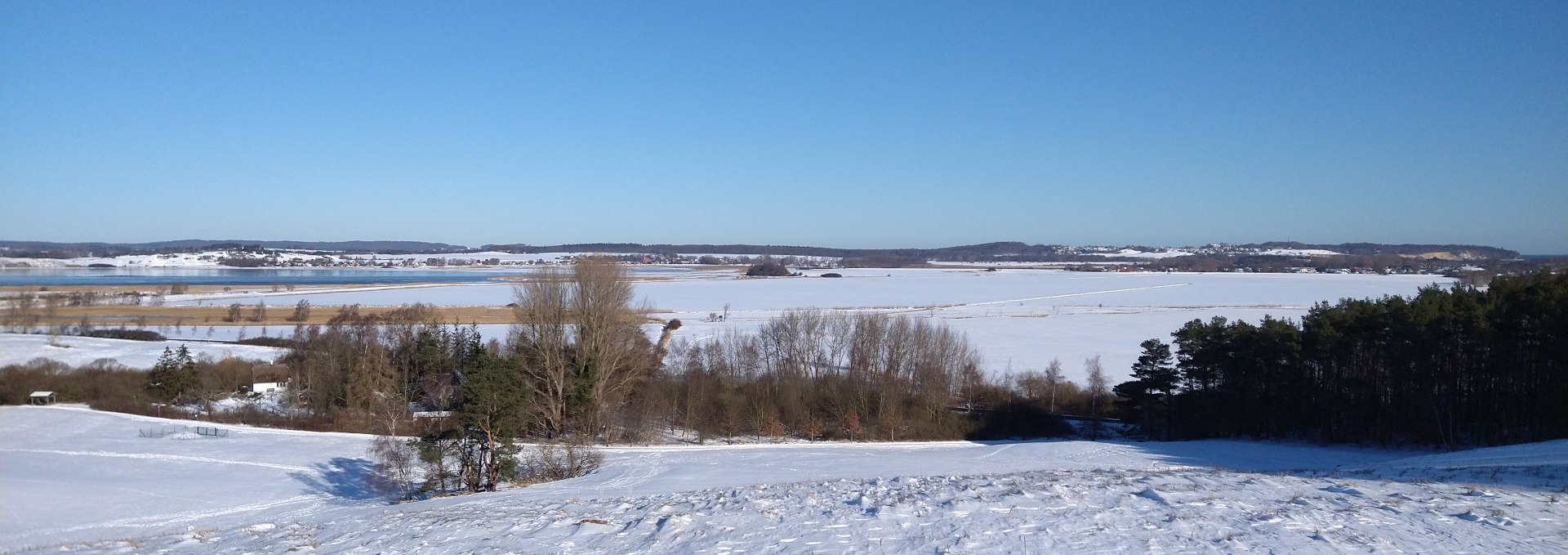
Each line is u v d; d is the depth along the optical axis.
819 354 68.88
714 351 71.50
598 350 56.03
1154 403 58.81
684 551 16.08
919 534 16.66
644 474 37.62
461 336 72.62
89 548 21.50
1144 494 20.62
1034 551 15.05
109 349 76.06
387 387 60.00
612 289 57.72
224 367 68.12
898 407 60.28
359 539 19.11
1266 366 54.81
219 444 48.62
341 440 50.50
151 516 32.31
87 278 166.88
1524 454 30.12
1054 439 58.16
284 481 39.47
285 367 67.44
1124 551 14.91
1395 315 49.88
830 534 16.98
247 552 18.45
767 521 18.36
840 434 58.09
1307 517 17.22
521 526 19.28
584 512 21.02
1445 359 48.25
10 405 59.50
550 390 54.34
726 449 49.59
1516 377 46.72
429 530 19.34
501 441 36.56
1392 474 25.70
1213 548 14.93
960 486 23.30
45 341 76.88
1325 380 52.97
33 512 32.47
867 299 152.25
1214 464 39.12
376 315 91.88
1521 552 14.44
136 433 51.78
